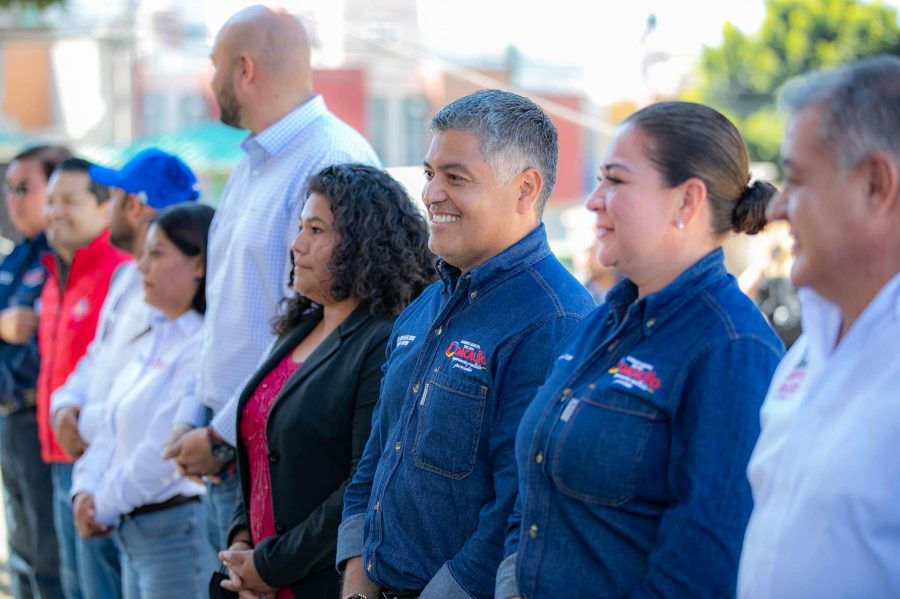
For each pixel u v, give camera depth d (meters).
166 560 3.66
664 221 1.91
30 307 5.07
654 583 1.79
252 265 3.34
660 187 1.91
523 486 2.00
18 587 5.07
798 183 1.59
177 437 3.44
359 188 2.90
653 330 1.91
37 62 16.36
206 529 3.70
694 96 21.30
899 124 1.51
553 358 2.26
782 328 5.18
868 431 1.50
